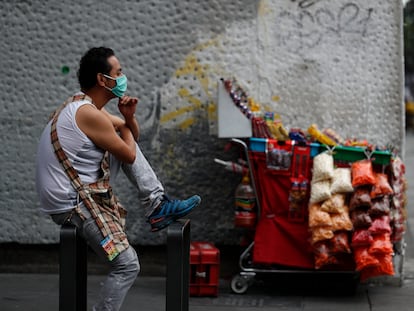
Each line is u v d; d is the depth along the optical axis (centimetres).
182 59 810
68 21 817
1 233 840
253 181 745
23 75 826
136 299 746
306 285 805
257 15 799
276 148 734
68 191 542
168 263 532
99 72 552
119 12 812
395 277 799
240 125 744
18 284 799
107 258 540
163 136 819
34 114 829
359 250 711
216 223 823
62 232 529
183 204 571
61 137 542
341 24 795
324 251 715
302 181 730
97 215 539
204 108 812
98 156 551
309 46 798
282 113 805
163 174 822
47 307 712
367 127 804
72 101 555
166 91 815
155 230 576
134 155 558
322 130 804
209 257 748
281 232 745
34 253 847
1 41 824
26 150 833
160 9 808
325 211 709
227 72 807
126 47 814
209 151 816
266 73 803
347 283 802
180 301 532
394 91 800
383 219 711
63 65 823
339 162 730
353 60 799
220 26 804
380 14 793
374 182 700
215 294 754
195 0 804
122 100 566
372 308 719
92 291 774
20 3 820
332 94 802
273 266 767
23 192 836
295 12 796
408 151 2677
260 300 747
